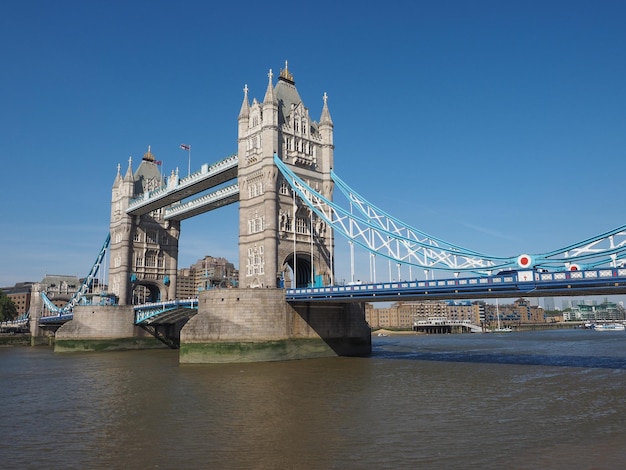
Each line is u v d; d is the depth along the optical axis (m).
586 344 107.25
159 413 30.84
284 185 73.12
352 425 26.62
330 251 77.06
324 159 78.31
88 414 31.34
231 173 80.25
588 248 43.62
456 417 28.31
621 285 41.25
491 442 22.97
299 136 75.62
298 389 38.81
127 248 103.56
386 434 24.64
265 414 29.80
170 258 109.44
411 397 34.88
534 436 23.95
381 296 56.84
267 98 72.88
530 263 46.34
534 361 61.56
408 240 58.78
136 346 96.19
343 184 73.81
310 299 61.28
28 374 55.47
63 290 149.88
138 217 105.38
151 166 113.19
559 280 43.62
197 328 60.47
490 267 49.66
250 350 60.19
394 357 67.44
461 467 19.53
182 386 41.81
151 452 22.41
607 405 31.45
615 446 22.06
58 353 91.38
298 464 20.23
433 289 51.59
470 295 51.16
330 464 20.16
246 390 38.78
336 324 69.44
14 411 33.03
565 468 19.23
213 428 26.52
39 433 26.55
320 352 66.56
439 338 169.25
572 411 29.69
